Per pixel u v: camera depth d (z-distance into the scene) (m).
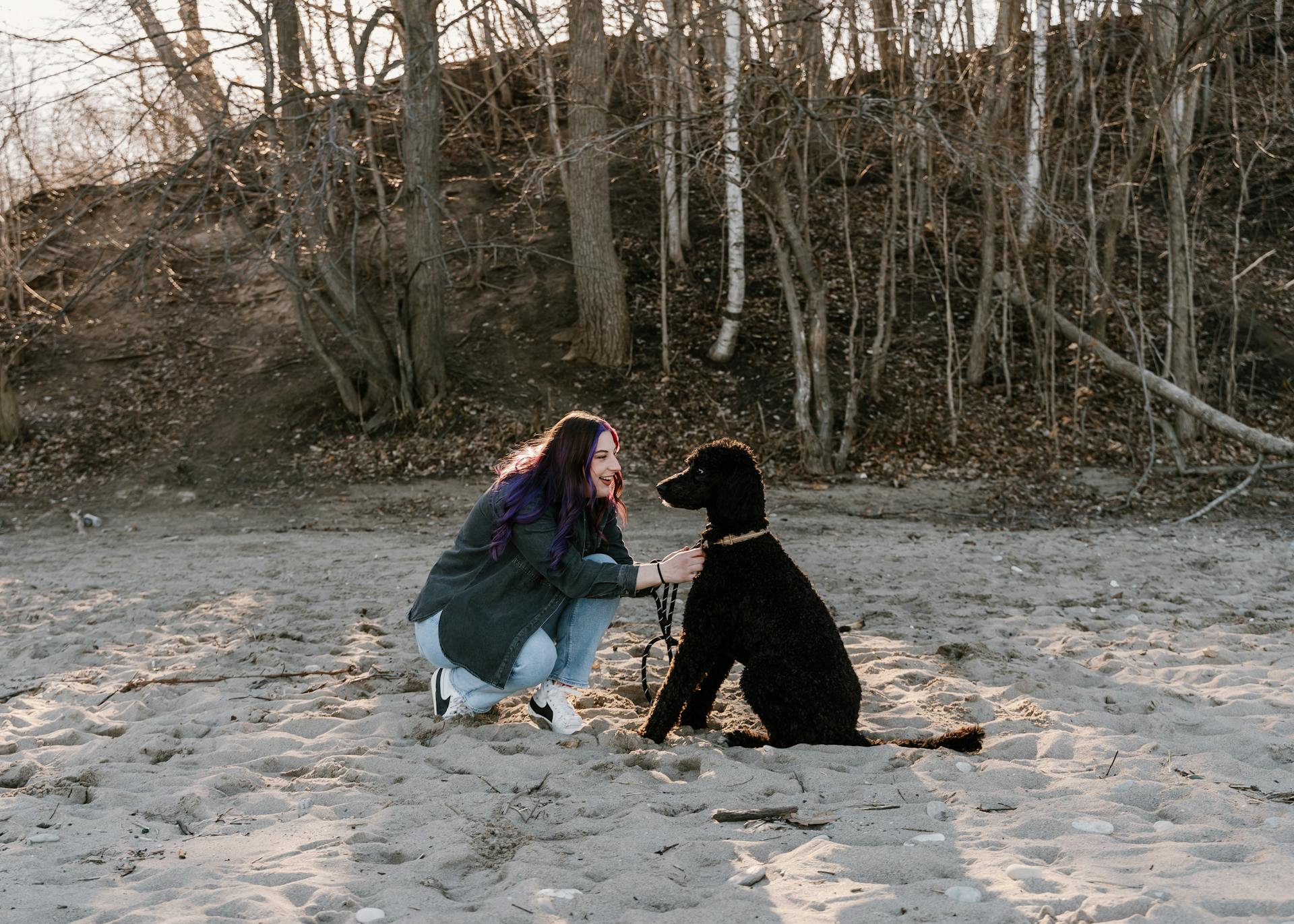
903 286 19.70
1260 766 4.07
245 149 13.56
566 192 18.03
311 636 6.58
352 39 15.67
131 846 3.21
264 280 20.91
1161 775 3.84
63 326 14.98
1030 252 17.03
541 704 4.51
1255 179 22.61
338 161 12.73
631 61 20.38
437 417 16.38
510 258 20.92
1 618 7.46
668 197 20.36
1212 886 2.70
